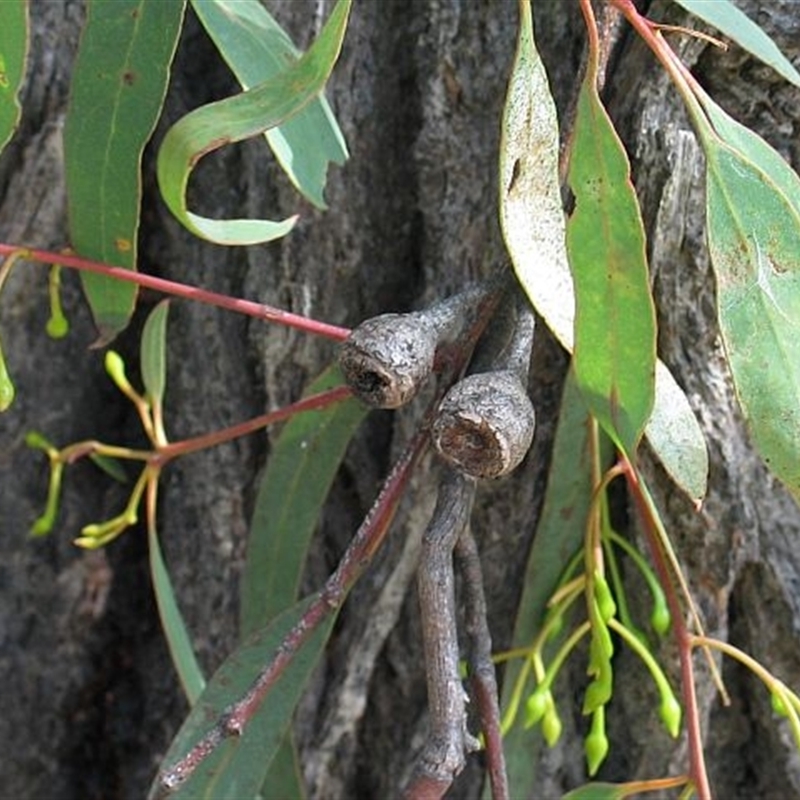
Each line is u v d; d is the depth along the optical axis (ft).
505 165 1.12
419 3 1.36
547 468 1.39
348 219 1.39
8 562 1.51
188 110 1.43
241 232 1.24
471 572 1.23
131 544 1.53
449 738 1.17
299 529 1.38
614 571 1.36
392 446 1.41
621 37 1.31
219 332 1.44
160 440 1.36
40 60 1.41
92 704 1.54
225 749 1.30
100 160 1.26
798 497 1.13
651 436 1.17
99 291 1.30
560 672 1.41
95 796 1.55
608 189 1.13
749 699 1.39
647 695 1.39
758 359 1.14
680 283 1.32
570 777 1.42
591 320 1.14
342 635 1.44
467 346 1.20
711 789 1.42
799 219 1.15
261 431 1.44
